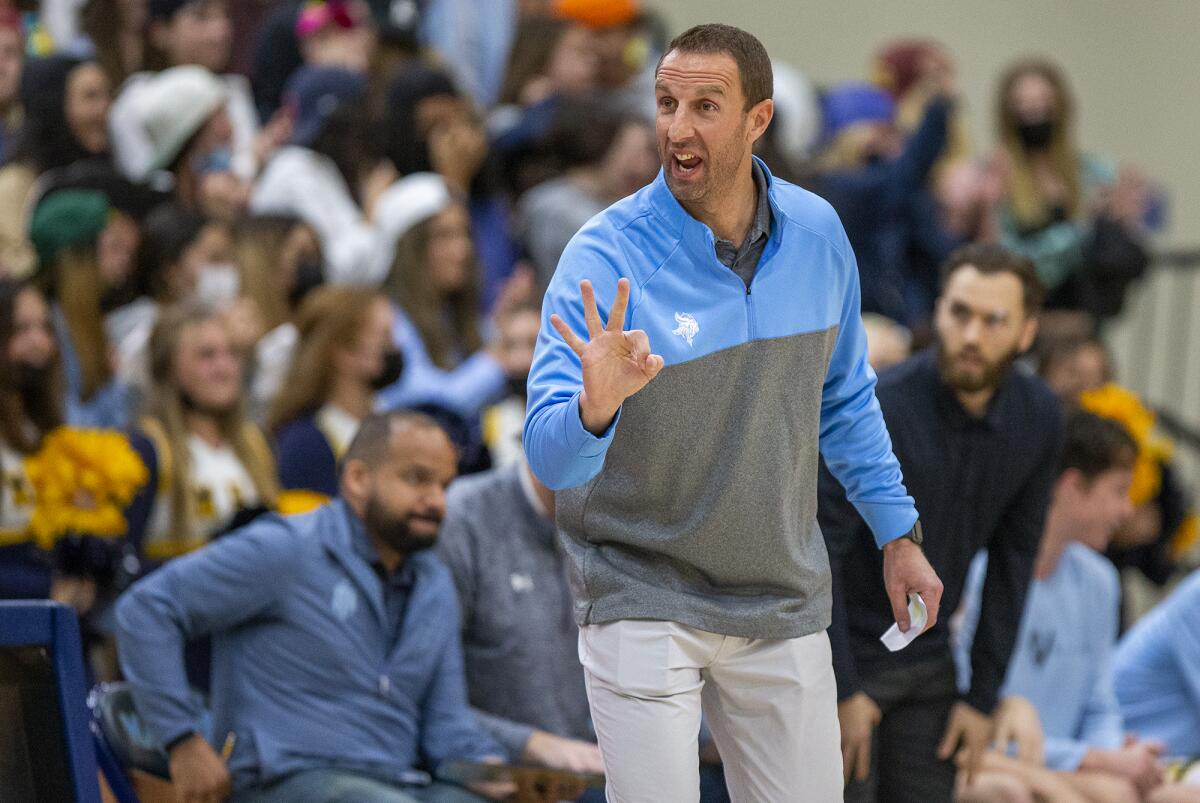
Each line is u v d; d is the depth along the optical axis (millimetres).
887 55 30391
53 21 25969
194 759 13711
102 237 19516
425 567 14930
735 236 9703
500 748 14812
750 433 9609
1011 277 13352
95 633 16328
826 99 30266
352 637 14398
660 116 9461
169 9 25406
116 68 24938
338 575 14438
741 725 10188
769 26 36000
